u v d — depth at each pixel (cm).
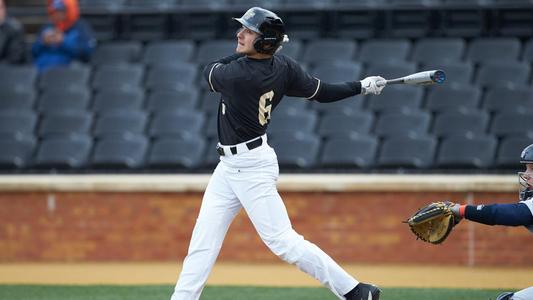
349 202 3656
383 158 4188
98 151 4388
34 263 3800
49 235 3831
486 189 3538
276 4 5600
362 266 3603
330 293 2959
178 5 5750
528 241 3550
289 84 2205
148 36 5494
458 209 2059
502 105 4528
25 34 5916
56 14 5147
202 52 5112
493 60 4909
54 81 4981
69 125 4616
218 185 2227
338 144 4244
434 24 5231
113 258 3800
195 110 4712
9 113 4697
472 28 5188
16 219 3847
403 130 4384
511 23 5153
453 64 4762
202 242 2222
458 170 4134
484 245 3575
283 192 3694
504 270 3466
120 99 4775
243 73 2127
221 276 3366
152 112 4641
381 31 5284
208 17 5431
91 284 3209
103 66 5000
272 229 2188
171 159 4316
